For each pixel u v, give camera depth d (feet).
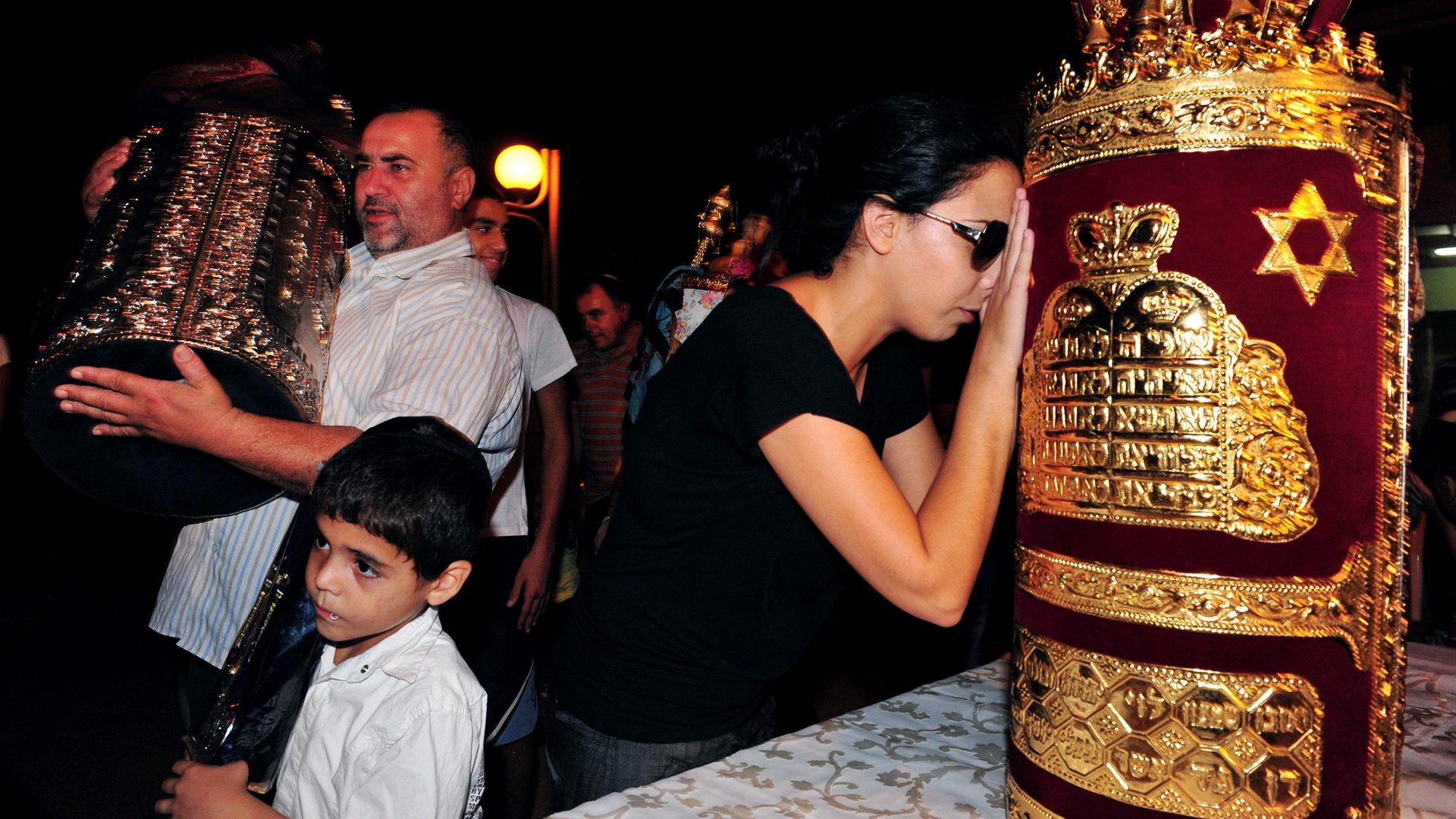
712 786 3.11
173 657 14.43
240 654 3.60
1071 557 2.40
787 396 2.92
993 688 4.20
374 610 3.29
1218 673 2.19
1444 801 2.98
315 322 3.98
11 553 24.08
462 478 3.44
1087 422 2.33
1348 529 2.19
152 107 4.21
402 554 3.24
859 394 3.85
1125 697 2.28
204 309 3.49
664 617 3.42
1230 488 2.16
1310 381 2.16
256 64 4.27
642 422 3.48
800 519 3.34
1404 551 2.38
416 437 3.51
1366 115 2.24
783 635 3.51
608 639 3.53
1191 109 2.20
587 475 12.25
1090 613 2.34
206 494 4.20
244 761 3.45
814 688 11.63
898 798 3.04
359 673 3.42
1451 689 4.07
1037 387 2.54
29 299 31.12
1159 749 2.25
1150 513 2.23
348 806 3.29
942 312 3.14
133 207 3.75
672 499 3.36
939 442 4.27
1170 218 2.21
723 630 3.42
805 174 3.34
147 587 20.01
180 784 3.30
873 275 3.13
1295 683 2.18
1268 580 2.16
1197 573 2.20
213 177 3.86
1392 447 2.28
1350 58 2.27
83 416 3.76
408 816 3.24
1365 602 2.22
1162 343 2.21
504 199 18.76
